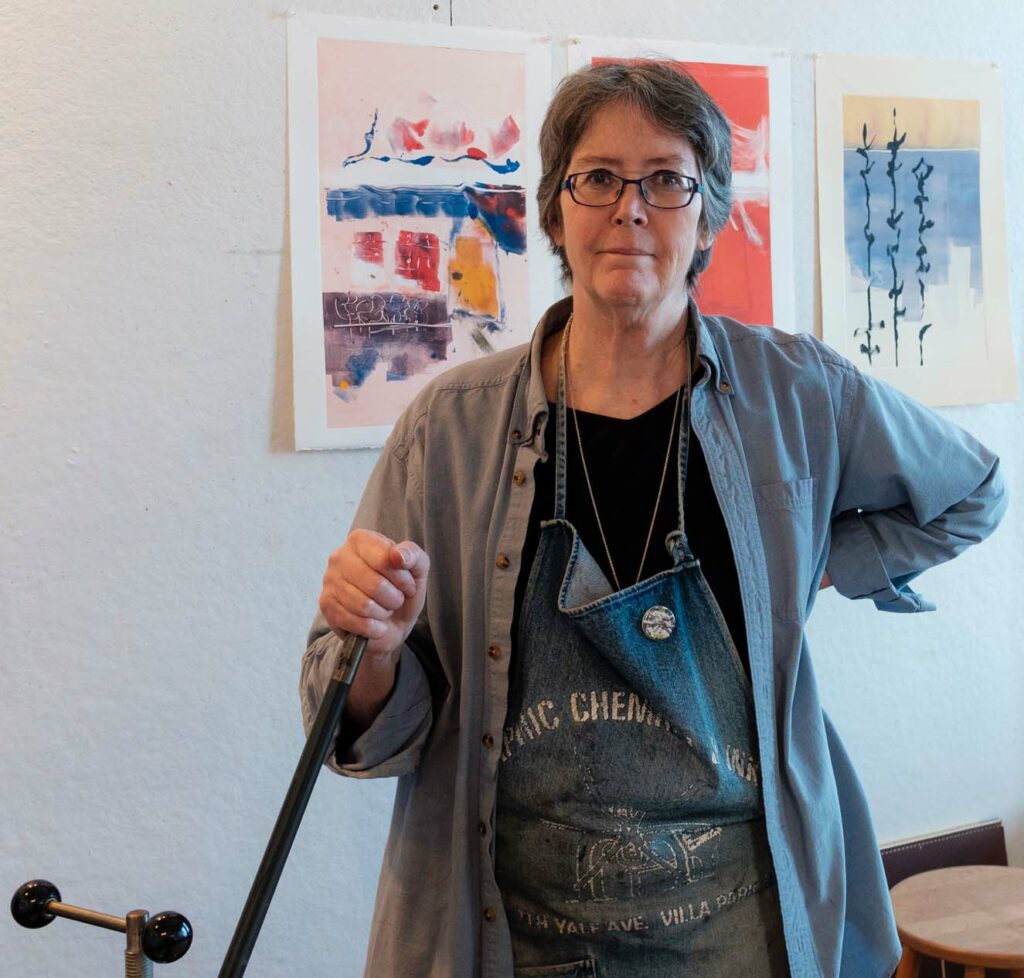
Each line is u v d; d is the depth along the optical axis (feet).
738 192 5.96
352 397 5.40
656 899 3.20
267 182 5.21
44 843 5.14
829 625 6.46
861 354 6.28
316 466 5.41
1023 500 6.81
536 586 3.32
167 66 5.02
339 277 5.34
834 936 3.38
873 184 6.25
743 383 3.55
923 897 5.83
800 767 3.43
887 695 6.62
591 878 3.21
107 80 4.95
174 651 5.26
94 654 5.14
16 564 5.00
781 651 3.40
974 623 6.79
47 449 5.00
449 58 5.42
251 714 5.41
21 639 5.03
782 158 6.04
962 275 6.45
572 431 3.46
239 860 5.45
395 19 5.34
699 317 3.54
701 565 3.35
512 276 5.60
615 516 3.36
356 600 2.77
